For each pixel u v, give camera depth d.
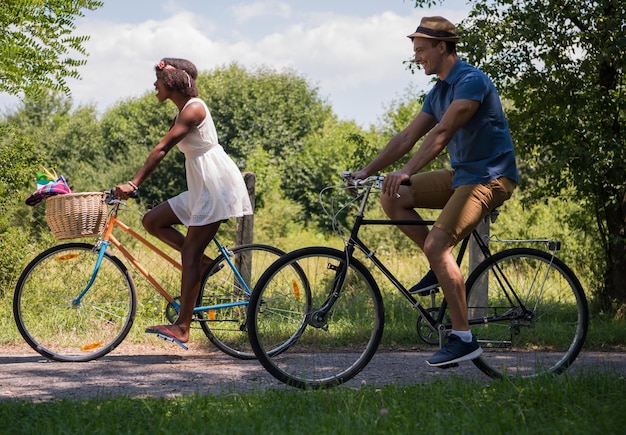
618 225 9.23
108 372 5.64
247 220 7.62
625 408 3.96
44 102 44.22
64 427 3.74
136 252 7.30
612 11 8.95
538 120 9.30
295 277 5.47
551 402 4.14
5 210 11.26
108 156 50.94
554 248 5.23
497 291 5.24
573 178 8.97
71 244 6.26
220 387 5.00
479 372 5.58
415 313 8.30
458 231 4.74
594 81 9.23
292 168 45.81
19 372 5.62
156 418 3.92
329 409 4.09
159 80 5.90
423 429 3.66
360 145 11.70
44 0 8.57
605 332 7.34
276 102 54.81
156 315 7.62
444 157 16.72
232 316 6.29
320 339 5.84
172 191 46.34
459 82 4.72
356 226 5.03
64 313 6.25
